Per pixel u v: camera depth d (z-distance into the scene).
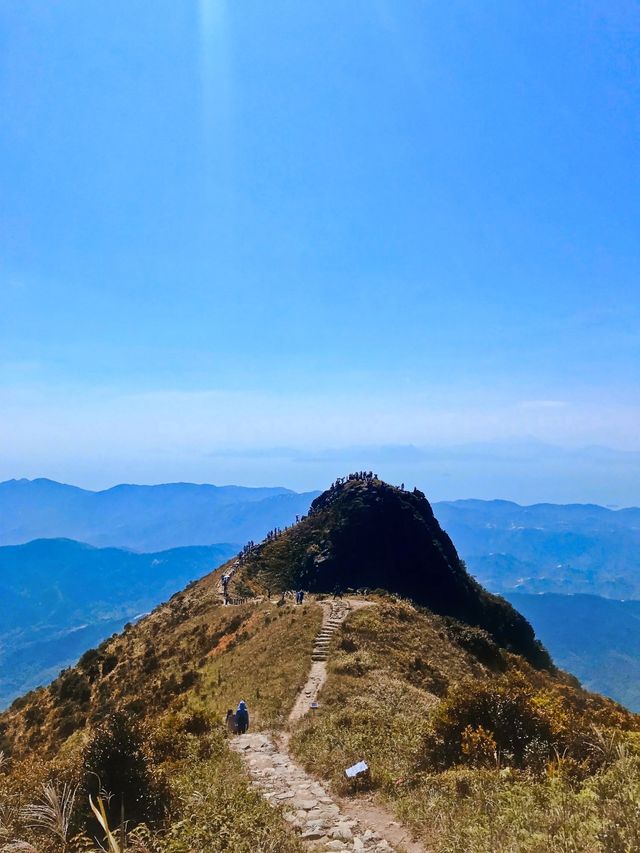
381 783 11.66
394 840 8.84
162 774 10.92
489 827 7.56
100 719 32.41
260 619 40.62
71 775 10.38
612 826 6.37
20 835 8.23
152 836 8.57
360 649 29.22
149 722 18.08
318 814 10.34
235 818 9.52
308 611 38.66
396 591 72.81
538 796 8.37
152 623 57.78
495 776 9.77
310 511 100.06
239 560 81.88
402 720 17.00
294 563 79.12
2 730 42.47
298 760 14.67
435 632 37.91
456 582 80.81
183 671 35.06
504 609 80.25
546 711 12.24
